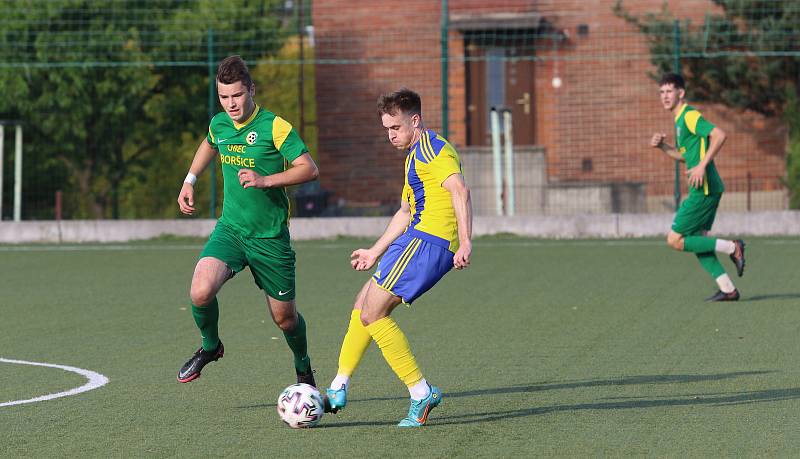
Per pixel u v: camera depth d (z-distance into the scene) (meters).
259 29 74.25
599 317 36.75
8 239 65.88
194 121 71.44
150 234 66.25
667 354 30.02
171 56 70.75
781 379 26.47
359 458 19.72
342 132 80.31
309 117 87.50
